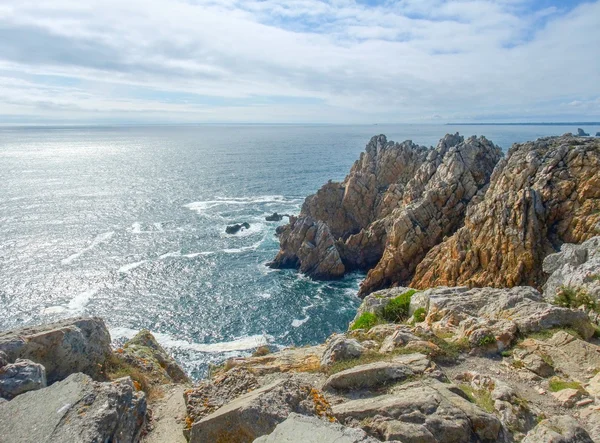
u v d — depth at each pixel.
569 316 15.51
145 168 165.75
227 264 63.19
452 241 46.59
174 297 52.75
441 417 9.48
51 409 7.85
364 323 20.89
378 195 74.44
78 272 59.19
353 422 9.66
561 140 46.34
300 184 124.62
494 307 17.88
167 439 9.94
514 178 45.06
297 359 15.34
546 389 12.22
